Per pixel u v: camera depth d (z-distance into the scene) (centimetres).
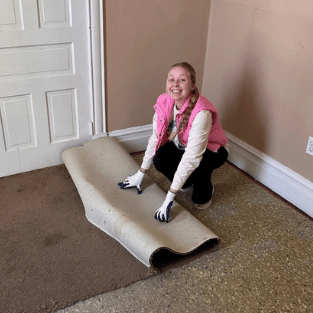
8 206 239
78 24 253
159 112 217
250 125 278
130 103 296
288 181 254
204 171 228
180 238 206
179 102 209
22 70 248
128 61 280
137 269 196
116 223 207
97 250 208
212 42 299
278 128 255
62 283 186
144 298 182
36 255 202
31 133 269
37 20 240
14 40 238
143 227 203
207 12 293
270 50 247
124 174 259
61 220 229
